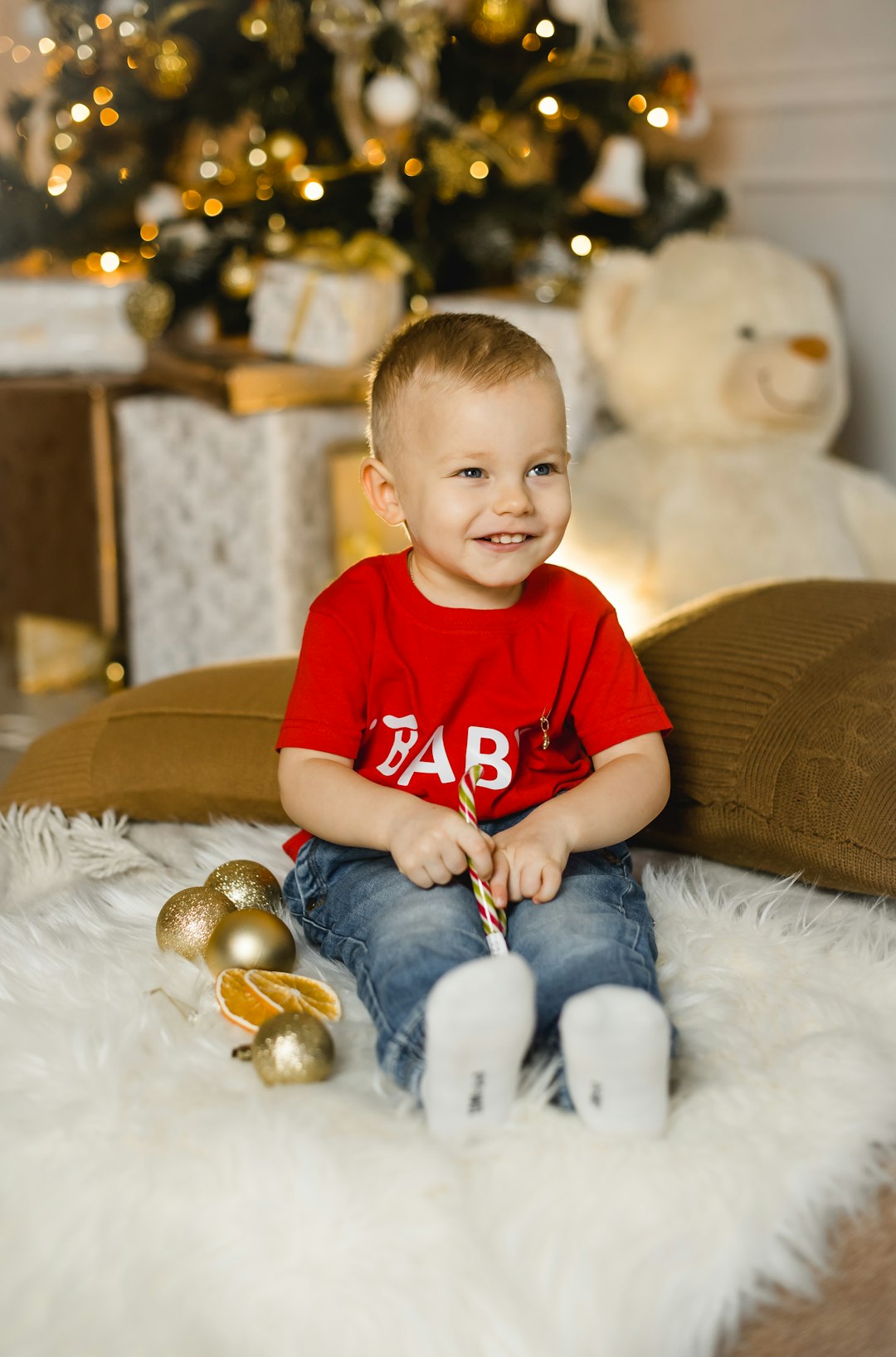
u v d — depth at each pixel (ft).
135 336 9.91
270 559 8.68
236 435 8.60
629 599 7.93
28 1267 2.70
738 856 4.32
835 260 10.07
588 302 8.39
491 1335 2.46
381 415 3.89
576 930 3.33
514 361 3.69
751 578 7.97
